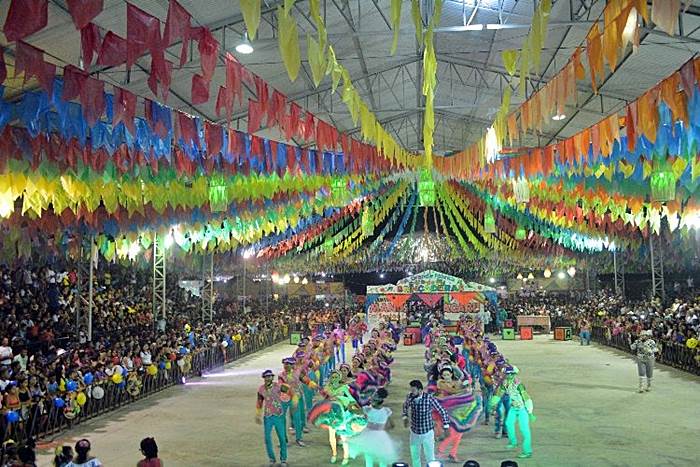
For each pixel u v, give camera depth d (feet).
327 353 54.39
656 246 96.43
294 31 13.23
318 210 61.67
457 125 92.89
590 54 17.95
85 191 32.68
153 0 36.40
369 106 78.33
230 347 82.79
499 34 59.06
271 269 122.31
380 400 30.12
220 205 39.45
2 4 25.04
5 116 21.42
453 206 95.20
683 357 64.49
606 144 26.94
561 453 32.76
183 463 32.27
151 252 80.02
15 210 43.65
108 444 36.81
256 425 42.16
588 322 99.81
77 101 22.77
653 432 37.47
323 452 34.50
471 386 43.01
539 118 26.37
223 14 42.34
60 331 62.75
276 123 23.94
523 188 49.37
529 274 148.36
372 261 126.21
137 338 61.16
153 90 15.39
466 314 107.86
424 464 30.94
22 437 36.14
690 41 39.22
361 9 51.62
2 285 61.62
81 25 11.72
